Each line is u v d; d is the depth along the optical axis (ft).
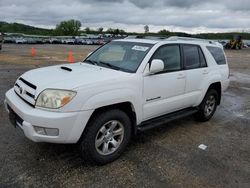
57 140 10.25
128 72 12.52
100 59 14.85
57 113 10.07
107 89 11.10
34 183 10.06
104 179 10.60
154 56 13.46
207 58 17.43
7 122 15.87
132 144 14.01
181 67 15.19
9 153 12.14
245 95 28.55
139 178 10.80
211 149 13.94
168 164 12.06
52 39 188.75
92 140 10.98
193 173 11.41
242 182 10.94
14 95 12.09
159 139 14.90
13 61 51.83
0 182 9.97
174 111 15.47
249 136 16.21
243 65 63.52
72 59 60.13
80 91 10.32
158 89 13.48
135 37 16.78
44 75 11.76
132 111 12.44
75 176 10.68
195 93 16.34
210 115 18.63
